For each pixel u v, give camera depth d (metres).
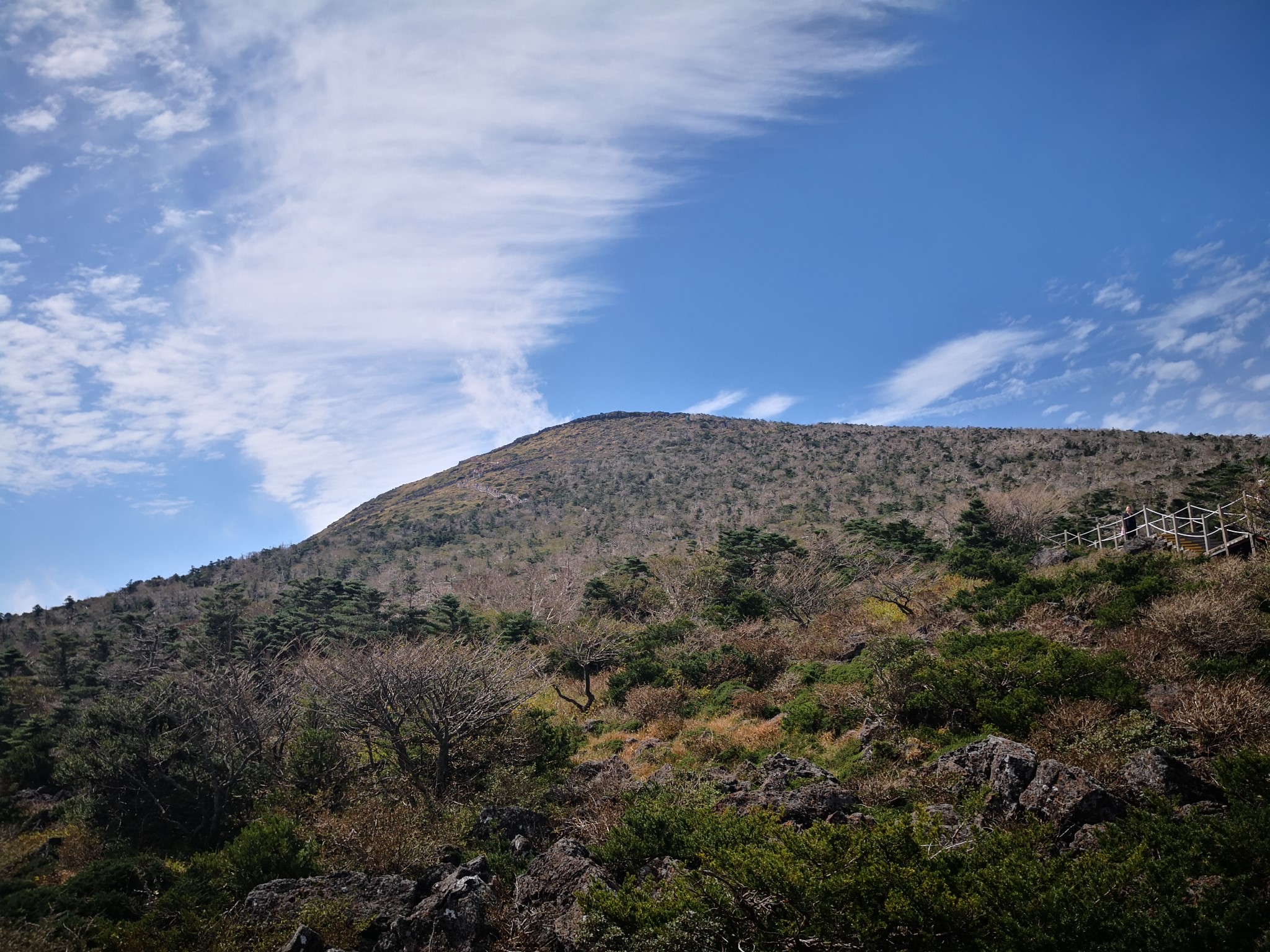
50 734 22.72
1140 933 5.45
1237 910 5.44
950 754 10.74
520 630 33.09
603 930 7.12
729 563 41.03
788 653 23.25
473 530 95.00
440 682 16.34
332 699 16.86
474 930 8.25
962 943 5.91
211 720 18.38
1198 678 11.48
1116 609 15.70
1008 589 21.45
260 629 35.66
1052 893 5.75
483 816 12.33
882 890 6.23
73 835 16.55
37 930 9.16
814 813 10.02
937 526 53.56
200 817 17.67
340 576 72.50
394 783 15.94
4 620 54.47
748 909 6.56
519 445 162.38
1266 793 7.50
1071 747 10.30
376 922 9.05
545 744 16.91
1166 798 7.93
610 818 11.16
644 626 32.31
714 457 116.81
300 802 15.95
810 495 83.00
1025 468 69.69
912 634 20.11
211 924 8.83
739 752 15.30
